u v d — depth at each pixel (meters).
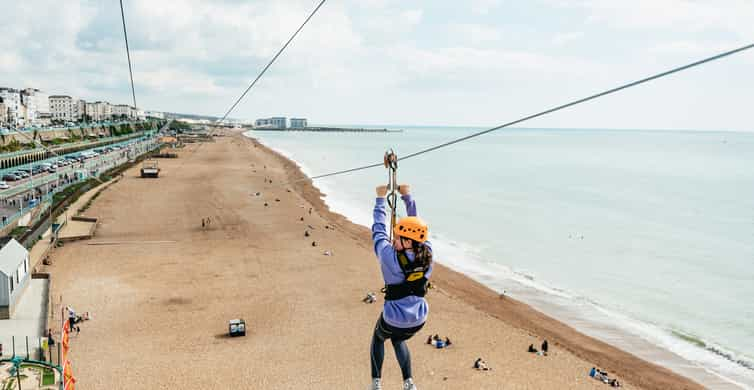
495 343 33.59
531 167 162.62
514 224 72.94
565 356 32.16
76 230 59.94
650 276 50.06
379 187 4.79
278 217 72.75
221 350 31.19
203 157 170.25
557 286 46.97
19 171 94.88
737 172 152.62
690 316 40.28
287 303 39.53
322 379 27.84
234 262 50.16
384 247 4.05
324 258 52.53
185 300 39.53
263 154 196.12
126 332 33.31
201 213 73.56
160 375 27.73
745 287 46.91
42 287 40.03
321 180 123.62
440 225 71.12
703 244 62.59
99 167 115.56
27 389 24.33
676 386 29.14
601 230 69.69
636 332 37.16
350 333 34.19
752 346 35.12
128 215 70.38
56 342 30.56
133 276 44.72
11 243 37.50
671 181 127.12
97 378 27.02
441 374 28.44
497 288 45.97
